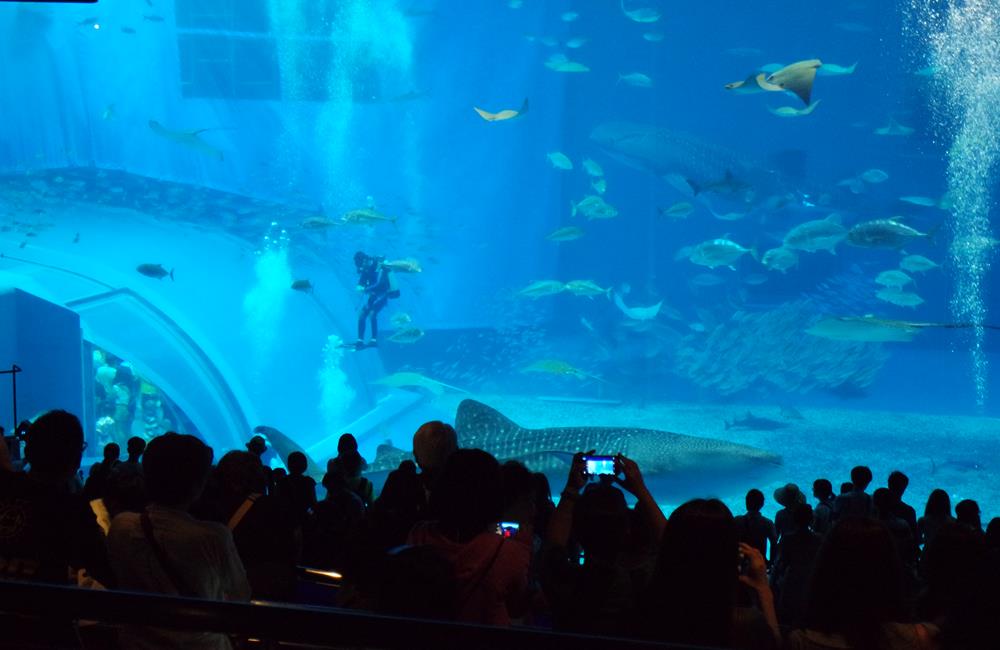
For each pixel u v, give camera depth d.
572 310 32.53
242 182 32.94
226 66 30.48
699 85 33.72
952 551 4.05
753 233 30.41
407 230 30.58
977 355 29.75
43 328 17.05
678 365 25.47
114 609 1.82
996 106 32.56
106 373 20.48
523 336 27.77
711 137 33.81
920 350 30.81
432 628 1.71
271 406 21.33
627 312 23.14
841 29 33.28
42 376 17.02
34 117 28.27
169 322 19.95
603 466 3.59
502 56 34.81
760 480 11.52
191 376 19.94
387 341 25.94
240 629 1.77
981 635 3.45
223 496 4.57
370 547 2.93
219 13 30.06
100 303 18.86
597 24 33.59
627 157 27.36
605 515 3.15
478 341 27.08
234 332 21.34
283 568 4.45
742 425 19.98
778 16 33.22
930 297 31.70
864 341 23.61
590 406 22.94
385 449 11.17
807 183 29.91
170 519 3.06
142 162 31.14
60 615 1.83
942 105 32.78
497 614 2.92
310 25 32.81
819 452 17.58
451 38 35.00
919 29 32.91
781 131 33.75
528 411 22.38
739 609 2.84
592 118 33.81
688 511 2.82
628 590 3.18
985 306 31.64
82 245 20.41
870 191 33.00
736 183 18.12
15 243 19.62
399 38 34.25
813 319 24.98
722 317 30.61
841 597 2.78
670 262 32.28
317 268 23.78
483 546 2.95
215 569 3.06
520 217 34.84
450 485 3.01
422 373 25.47
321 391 22.41
